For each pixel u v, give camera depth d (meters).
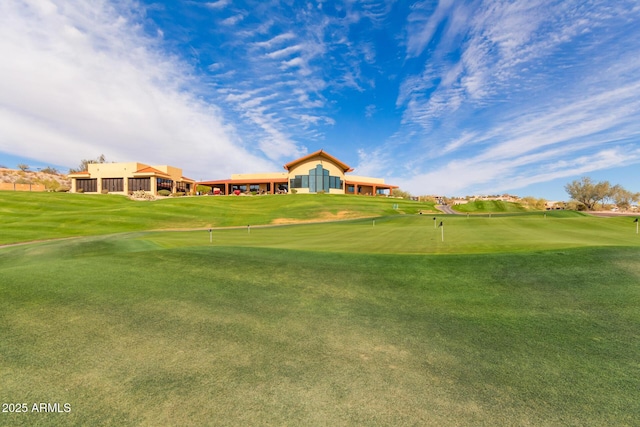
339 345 4.55
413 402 3.30
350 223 33.84
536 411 3.18
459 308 6.05
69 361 3.95
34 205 35.81
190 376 3.69
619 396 3.42
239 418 3.01
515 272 8.05
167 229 30.03
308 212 43.53
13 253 12.45
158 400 3.25
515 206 58.56
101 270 8.12
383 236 17.20
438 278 7.84
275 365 3.97
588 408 3.22
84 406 3.14
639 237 15.56
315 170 67.75
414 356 4.27
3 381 3.51
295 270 8.48
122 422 2.93
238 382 3.58
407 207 53.75
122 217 32.03
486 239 14.44
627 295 6.43
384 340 4.73
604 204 62.88
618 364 4.08
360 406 3.22
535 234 16.88
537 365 4.05
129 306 5.86
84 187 62.75
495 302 6.32
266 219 38.03
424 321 5.45
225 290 6.89
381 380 3.69
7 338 4.51
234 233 22.11
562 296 6.54
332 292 6.89
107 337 4.62
